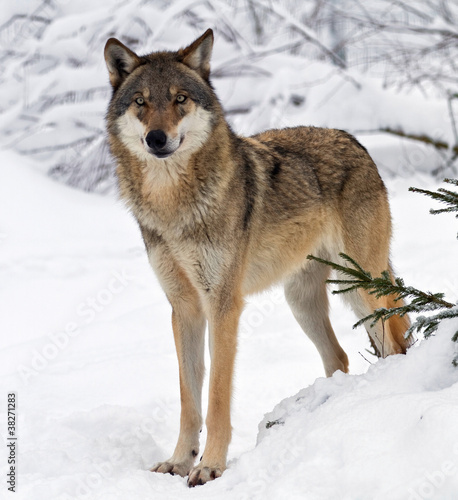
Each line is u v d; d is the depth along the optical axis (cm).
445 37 2481
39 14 2614
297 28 2477
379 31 2519
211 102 812
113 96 838
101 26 2462
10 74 2386
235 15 2597
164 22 2314
